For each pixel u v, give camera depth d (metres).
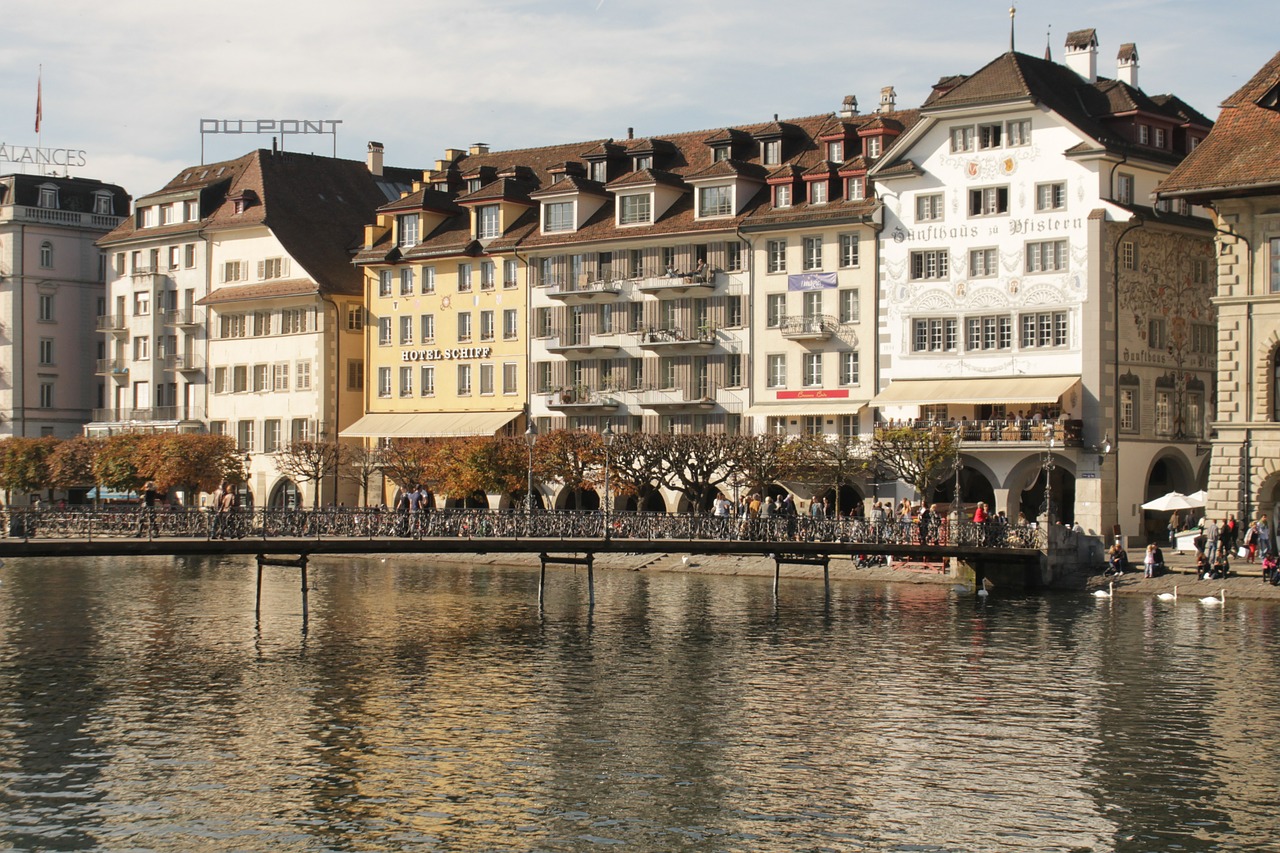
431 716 42.25
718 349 92.06
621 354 95.94
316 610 64.19
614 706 43.56
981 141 83.06
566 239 97.62
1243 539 68.81
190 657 51.47
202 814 33.34
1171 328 83.69
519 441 88.44
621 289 95.62
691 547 63.81
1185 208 83.88
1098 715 42.34
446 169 110.38
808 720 41.78
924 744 39.19
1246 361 68.56
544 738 39.75
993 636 55.59
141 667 49.50
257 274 113.06
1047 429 78.38
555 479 88.12
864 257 86.88
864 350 86.69
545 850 31.25
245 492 113.50
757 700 44.34
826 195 88.94
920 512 74.62
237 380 114.50
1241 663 49.66
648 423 94.81
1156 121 83.38
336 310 109.38
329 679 47.50
